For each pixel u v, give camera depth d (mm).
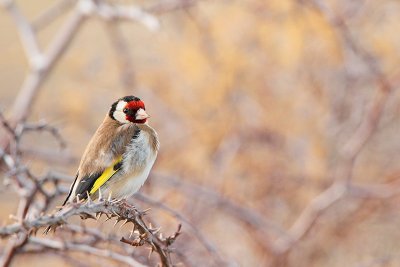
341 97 14406
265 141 14188
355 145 13484
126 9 12672
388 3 14328
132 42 14492
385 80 13492
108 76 14672
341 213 14047
